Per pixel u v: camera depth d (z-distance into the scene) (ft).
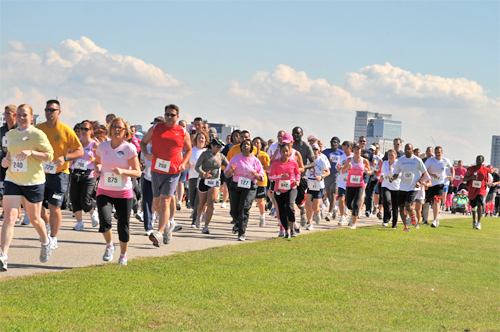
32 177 27.25
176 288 24.61
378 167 66.03
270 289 25.54
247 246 37.99
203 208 47.47
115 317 20.01
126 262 29.53
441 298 26.37
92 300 21.88
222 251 35.06
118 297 22.54
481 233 57.98
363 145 67.51
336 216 66.80
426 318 22.77
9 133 27.27
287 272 29.40
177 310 21.35
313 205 52.31
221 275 27.71
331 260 33.96
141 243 37.50
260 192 51.52
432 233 53.36
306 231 48.73
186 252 34.24
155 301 22.36
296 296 24.66
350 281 28.32
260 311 21.98
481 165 63.10
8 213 26.89
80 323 19.08
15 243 34.30
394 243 43.68
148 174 39.81
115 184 28.68
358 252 37.88
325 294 25.35
